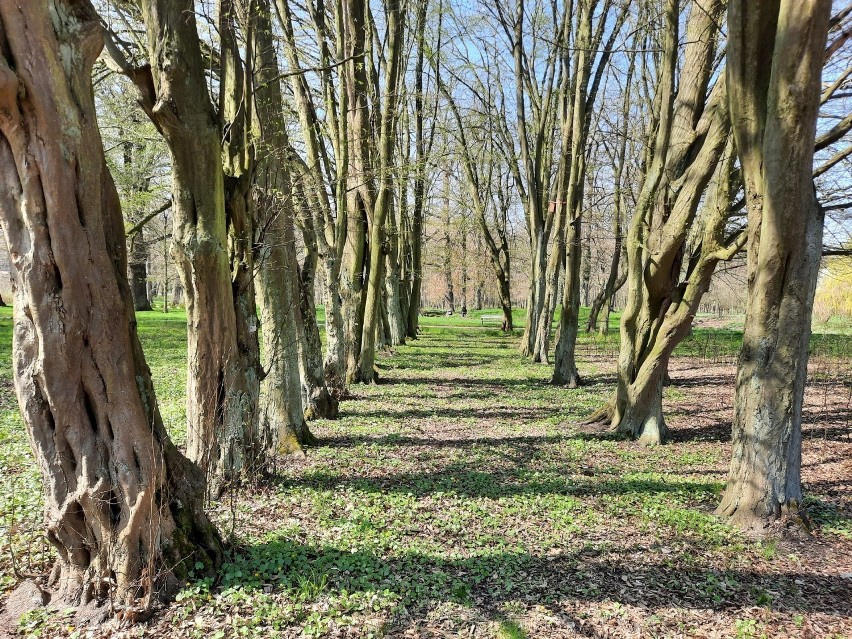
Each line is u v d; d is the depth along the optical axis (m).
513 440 9.73
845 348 22.56
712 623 4.16
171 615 3.87
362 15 12.56
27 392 3.57
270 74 7.59
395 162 14.17
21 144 3.19
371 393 14.05
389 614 4.07
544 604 4.30
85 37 3.39
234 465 6.34
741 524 5.93
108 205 3.83
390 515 5.92
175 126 4.96
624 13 13.84
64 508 3.71
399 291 26.83
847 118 6.54
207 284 5.64
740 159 5.96
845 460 8.80
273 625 3.84
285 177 8.11
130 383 3.77
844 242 10.09
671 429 11.01
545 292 21.30
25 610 3.93
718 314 47.88
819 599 4.56
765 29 5.36
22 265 3.35
